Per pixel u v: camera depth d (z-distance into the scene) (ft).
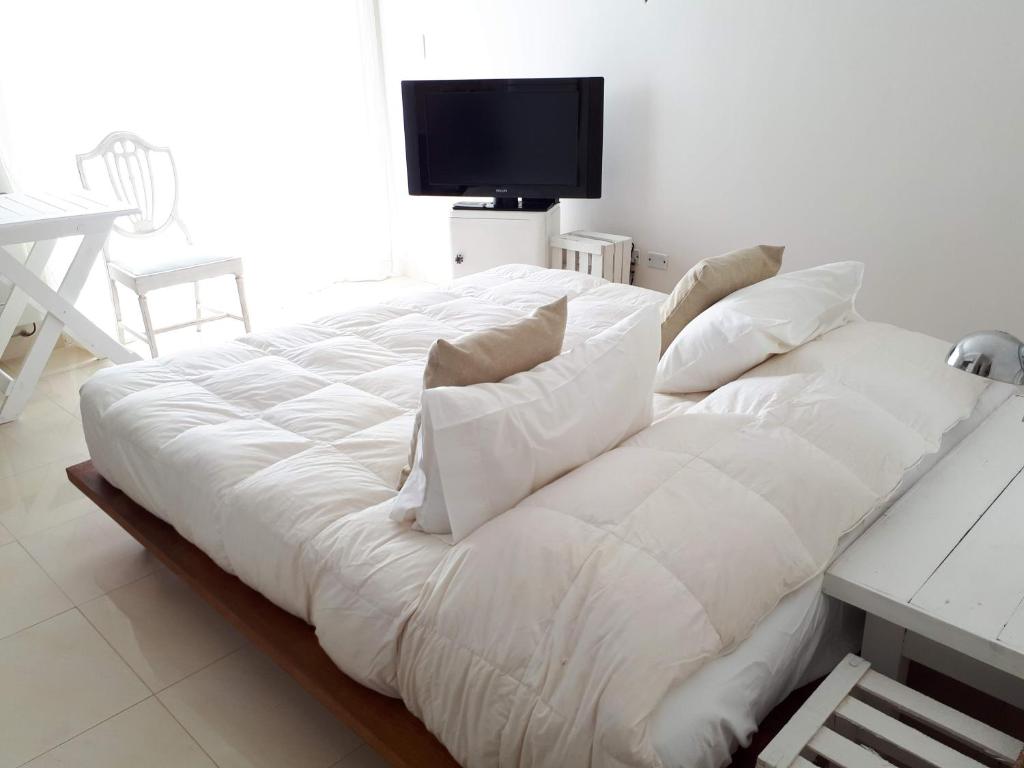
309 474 5.49
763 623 4.19
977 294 9.82
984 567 4.53
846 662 4.33
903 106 9.78
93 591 7.07
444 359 4.61
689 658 3.66
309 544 4.98
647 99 12.28
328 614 4.74
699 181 12.07
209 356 7.72
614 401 5.12
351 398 6.65
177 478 5.94
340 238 16.29
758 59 10.86
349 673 4.70
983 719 5.19
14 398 10.33
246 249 14.76
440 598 4.19
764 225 11.53
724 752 3.82
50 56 11.80
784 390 5.70
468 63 14.51
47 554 7.61
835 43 10.12
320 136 15.30
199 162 13.74
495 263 13.24
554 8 12.89
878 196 10.32
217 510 5.57
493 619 3.96
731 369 6.41
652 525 4.15
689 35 11.46
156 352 11.50
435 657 4.13
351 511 5.17
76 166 12.27
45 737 5.53
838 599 4.69
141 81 12.76
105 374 7.35
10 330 11.40
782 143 10.98
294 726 5.60
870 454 5.13
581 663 3.65
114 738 5.51
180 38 13.02
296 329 8.36
